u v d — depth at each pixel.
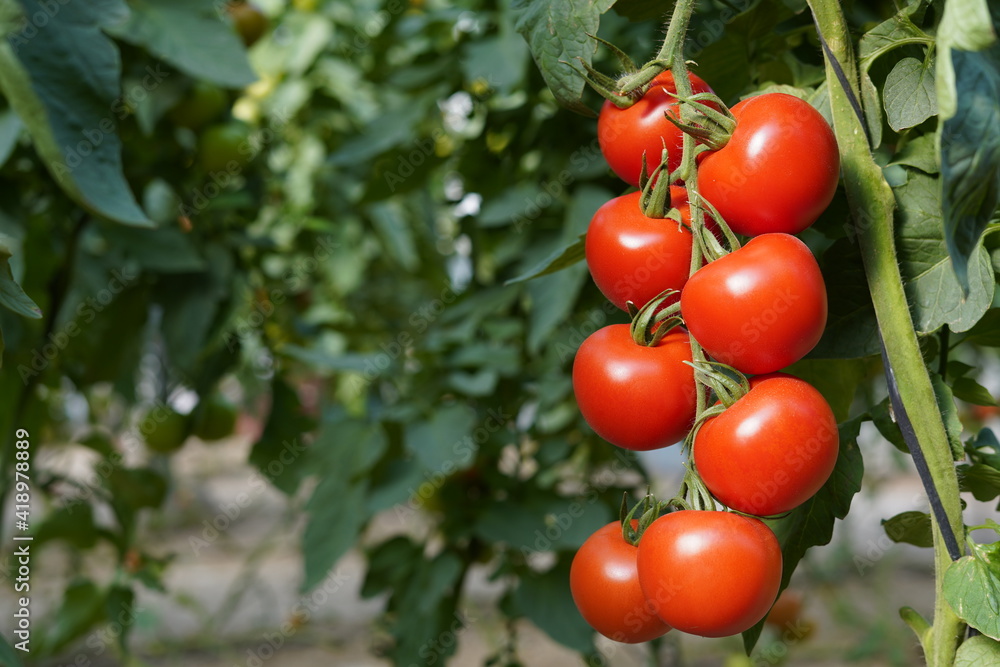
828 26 1.10
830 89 1.10
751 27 1.22
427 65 2.49
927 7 1.15
